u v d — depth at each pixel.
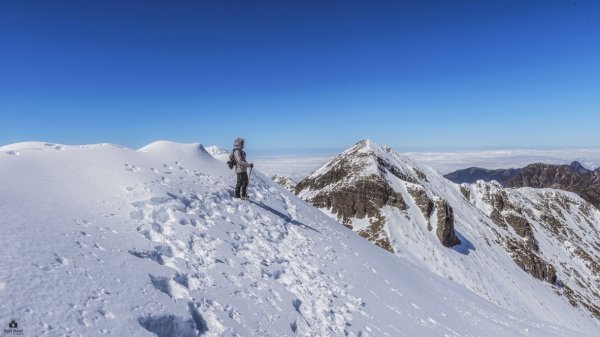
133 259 10.23
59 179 13.38
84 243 9.98
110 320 7.71
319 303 13.47
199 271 11.48
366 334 13.11
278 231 18.38
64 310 7.36
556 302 88.50
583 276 141.62
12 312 6.71
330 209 94.00
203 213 15.78
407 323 15.75
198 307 9.82
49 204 11.34
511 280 85.25
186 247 12.65
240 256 13.82
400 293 18.97
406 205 91.06
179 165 19.67
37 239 9.15
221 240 14.21
